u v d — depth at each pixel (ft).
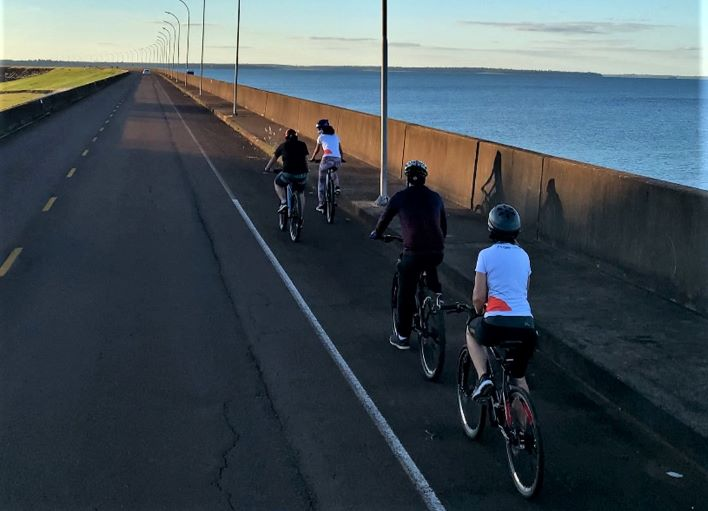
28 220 47.03
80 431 19.22
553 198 38.04
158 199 56.03
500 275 17.24
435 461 18.13
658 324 26.21
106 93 252.42
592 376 22.68
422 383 23.00
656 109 456.45
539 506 16.22
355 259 39.06
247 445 18.69
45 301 30.50
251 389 22.24
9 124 109.29
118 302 30.60
